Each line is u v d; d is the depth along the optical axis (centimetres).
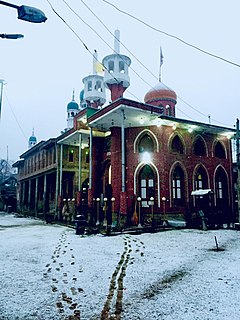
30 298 666
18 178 4912
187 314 573
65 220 2664
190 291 706
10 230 2009
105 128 2452
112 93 3039
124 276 839
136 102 2003
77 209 2494
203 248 1259
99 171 2620
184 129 2409
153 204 2145
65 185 3434
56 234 1747
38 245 1353
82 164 3284
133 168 2286
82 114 2500
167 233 1734
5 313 586
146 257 1084
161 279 809
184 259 1048
